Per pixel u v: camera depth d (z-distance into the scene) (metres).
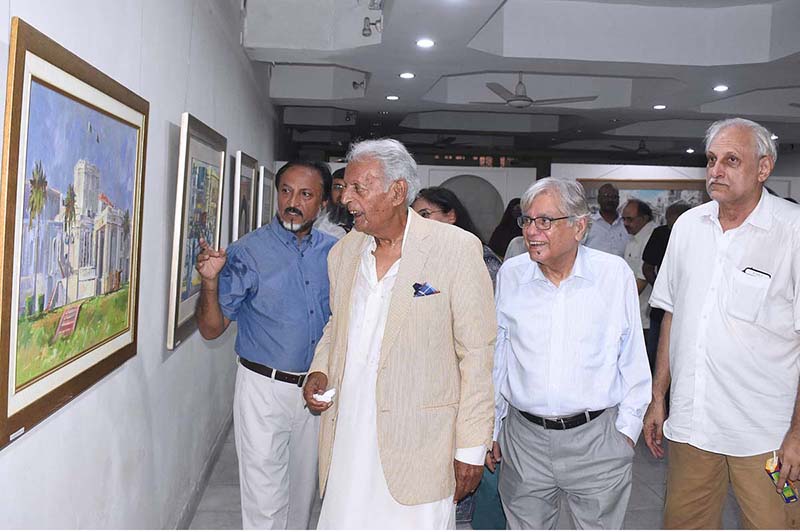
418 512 1.95
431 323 1.91
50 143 1.55
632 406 2.18
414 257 1.93
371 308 2.01
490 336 1.95
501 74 9.48
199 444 3.91
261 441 2.78
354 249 2.12
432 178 10.47
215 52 4.11
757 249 2.26
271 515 2.81
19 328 1.44
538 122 12.27
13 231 1.37
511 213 4.61
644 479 4.31
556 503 2.36
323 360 2.27
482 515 3.18
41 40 1.47
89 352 1.89
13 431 1.42
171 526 3.18
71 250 1.71
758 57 6.49
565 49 6.58
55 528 1.74
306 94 8.58
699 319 2.37
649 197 9.59
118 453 2.30
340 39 6.04
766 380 2.27
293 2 5.77
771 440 2.27
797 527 2.29
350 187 1.90
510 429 2.32
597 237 5.99
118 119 2.05
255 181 5.84
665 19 6.59
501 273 2.35
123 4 2.20
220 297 2.71
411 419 1.90
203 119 3.71
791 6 6.16
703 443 2.37
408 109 10.09
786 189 10.94
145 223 2.54
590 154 15.69
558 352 2.16
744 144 2.20
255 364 2.79
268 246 2.80
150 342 2.70
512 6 6.54
